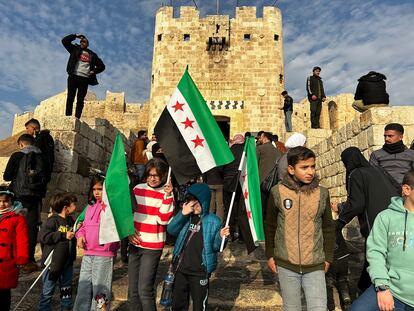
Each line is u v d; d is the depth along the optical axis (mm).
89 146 9188
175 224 3613
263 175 7180
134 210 3824
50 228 4332
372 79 7664
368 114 7527
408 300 2635
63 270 4348
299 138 6223
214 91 20844
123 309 4531
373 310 2785
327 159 10336
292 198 3182
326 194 3217
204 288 3451
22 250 3748
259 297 4723
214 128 4090
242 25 21531
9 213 3857
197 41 21328
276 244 3248
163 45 21375
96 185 4250
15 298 4734
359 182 3672
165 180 4035
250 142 4297
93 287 3910
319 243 3139
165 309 4426
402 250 2701
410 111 7289
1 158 10836
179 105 4148
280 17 22109
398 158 4820
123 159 3932
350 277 5230
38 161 6043
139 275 3715
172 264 3623
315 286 3043
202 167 3928
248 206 4082
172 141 4055
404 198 2896
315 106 12453
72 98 8906
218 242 3531
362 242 7043
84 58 8914
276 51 21328
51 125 8227
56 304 4648
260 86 20875
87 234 4039
